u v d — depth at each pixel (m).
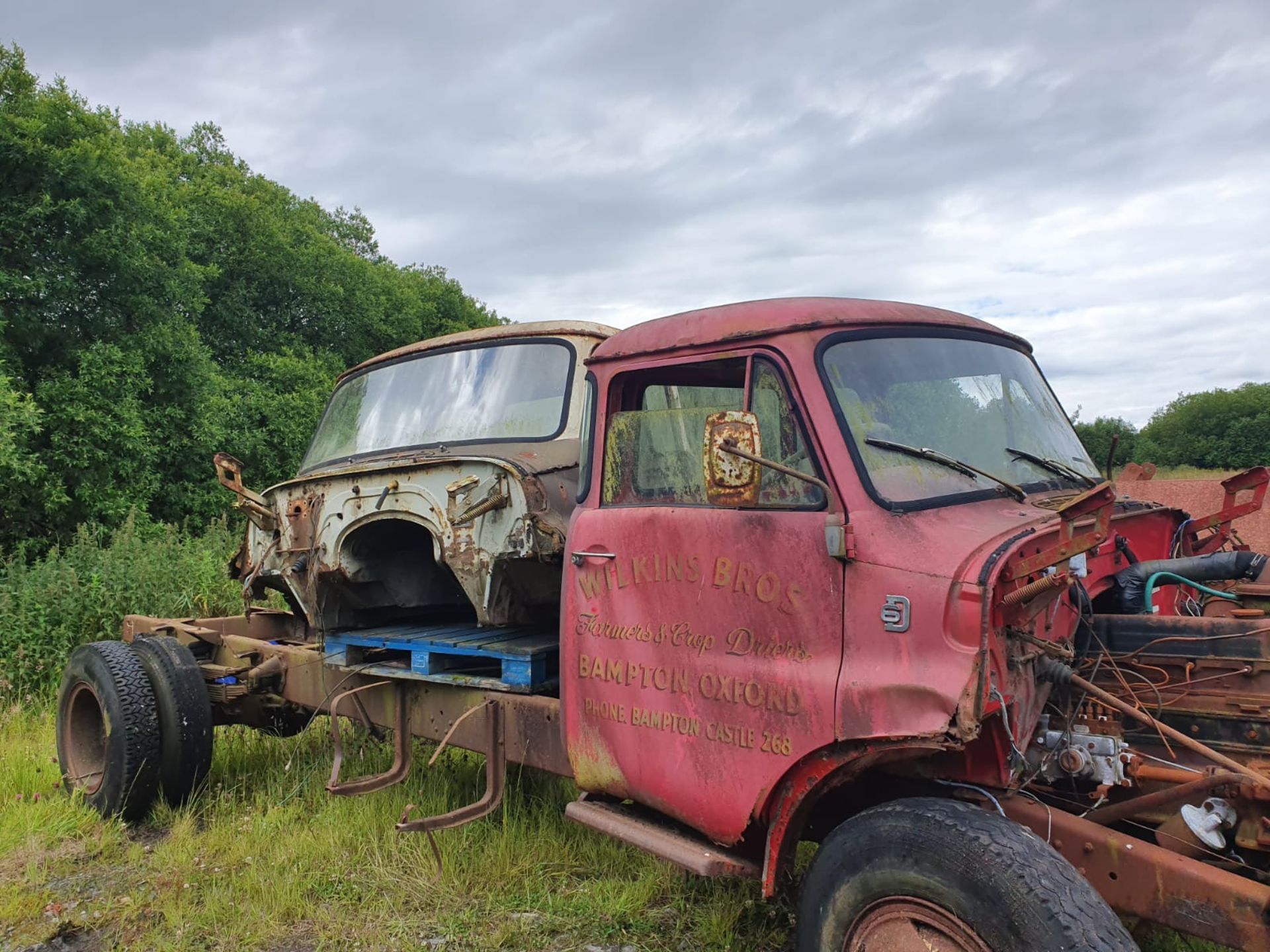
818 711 2.83
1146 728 3.11
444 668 4.47
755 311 3.23
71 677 5.42
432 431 4.88
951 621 2.60
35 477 12.12
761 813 2.99
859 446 2.96
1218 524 4.14
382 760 5.54
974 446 3.31
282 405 18.69
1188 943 3.17
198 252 21.30
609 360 3.65
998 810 2.75
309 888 4.14
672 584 3.29
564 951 3.61
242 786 5.44
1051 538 2.75
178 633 5.89
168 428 14.81
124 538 9.72
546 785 5.04
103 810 5.00
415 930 3.76
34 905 4.04
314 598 4.94
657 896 4.01
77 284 13.72
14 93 13.95
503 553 4.08
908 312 3.46
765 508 3.07
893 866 2.52
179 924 3.87
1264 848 2.64
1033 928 2.25
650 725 3.32
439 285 34.09
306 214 30.70
